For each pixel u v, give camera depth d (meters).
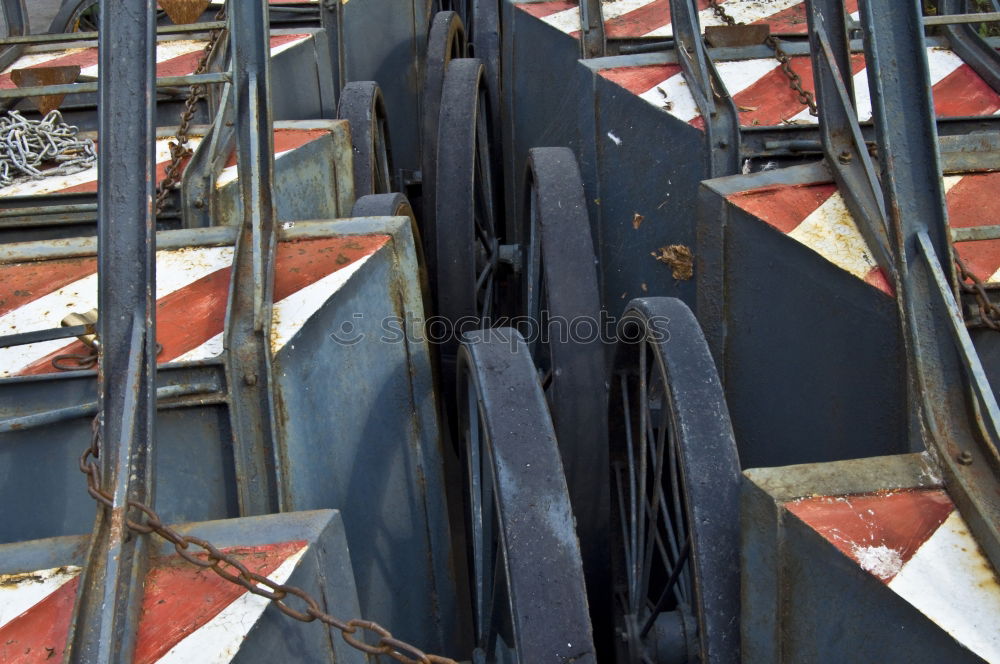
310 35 4.33
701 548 1.94
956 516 1.66
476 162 4.48
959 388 1.85
